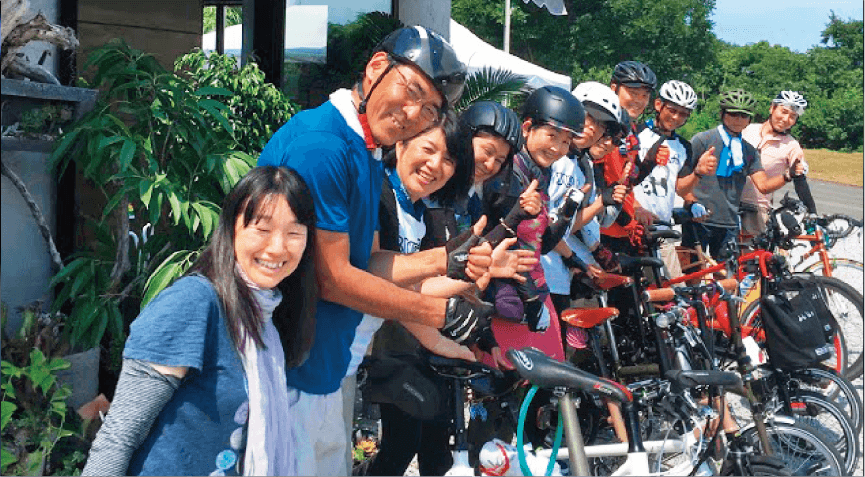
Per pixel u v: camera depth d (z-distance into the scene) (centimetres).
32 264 371
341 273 239
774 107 554
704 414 314
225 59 478
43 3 395
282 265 220
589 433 362
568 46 2070
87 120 364
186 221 366
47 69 392
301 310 233
